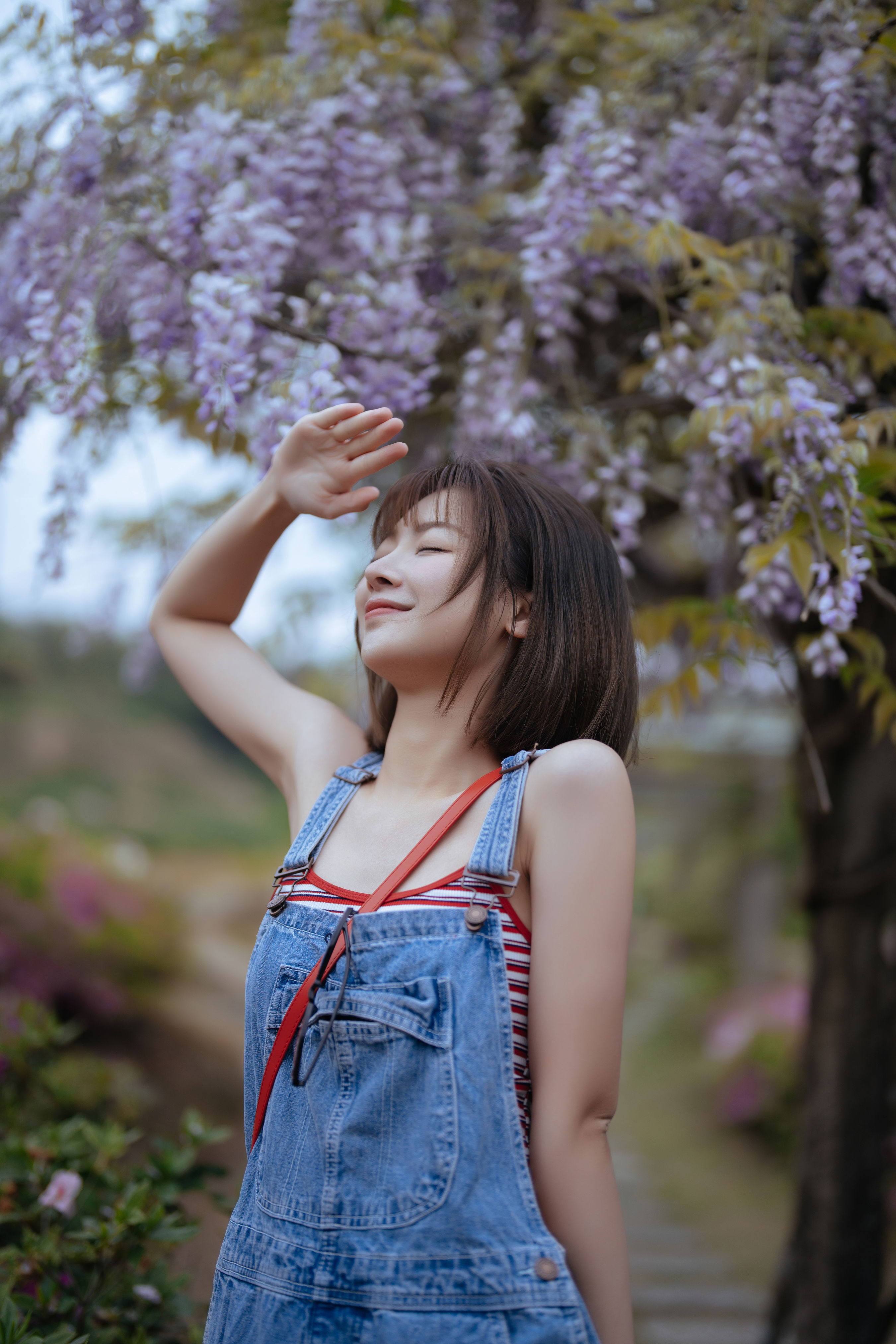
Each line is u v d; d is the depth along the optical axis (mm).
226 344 1268
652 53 1501
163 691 18766
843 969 1969
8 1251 1365
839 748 1940
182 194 1428
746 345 1300
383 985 847
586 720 1019
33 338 1401
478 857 876
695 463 1486
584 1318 775
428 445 1877
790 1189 5031
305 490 1094
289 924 939
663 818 9961
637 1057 8320
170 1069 4188
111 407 1646
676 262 1534
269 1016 907
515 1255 776
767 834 7262
